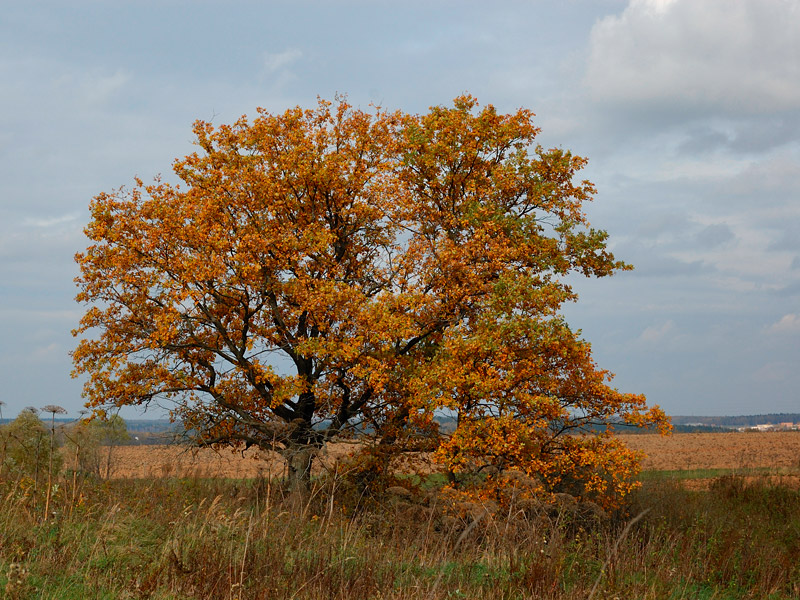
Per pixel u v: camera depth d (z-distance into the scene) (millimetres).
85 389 20703
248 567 8430
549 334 18297
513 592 9094
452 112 24141
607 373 19156
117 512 10898
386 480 19719
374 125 24391
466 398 18641
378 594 7770
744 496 25484
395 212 24016
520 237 23188
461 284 21625
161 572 7949
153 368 21672
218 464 19375
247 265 20469
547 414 18281
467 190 23281
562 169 23812
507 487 16453
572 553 11445
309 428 21547
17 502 10047
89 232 21188
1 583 7191
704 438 75312
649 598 9984
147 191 22297
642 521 17344
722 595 11898
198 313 22125
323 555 9266
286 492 13531
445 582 8992
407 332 19906
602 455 17922
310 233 21328
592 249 23875
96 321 21672
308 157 22938
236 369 21906
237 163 23125
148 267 21438
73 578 7738
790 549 16891
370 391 22406
